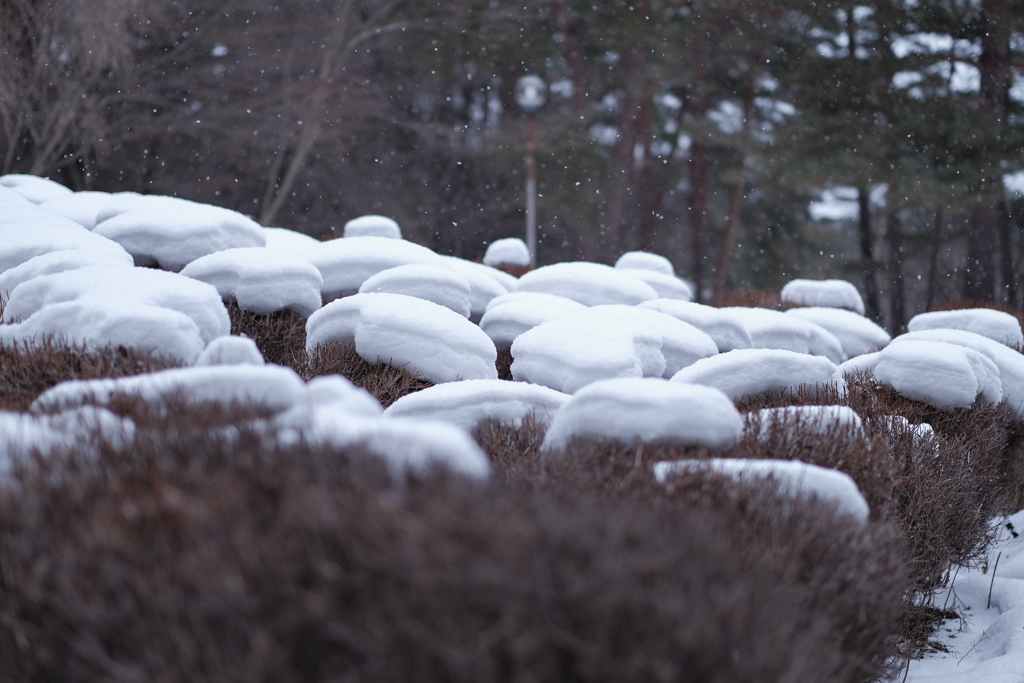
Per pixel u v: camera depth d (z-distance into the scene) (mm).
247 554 1986
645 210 30219
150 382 3283
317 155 28422
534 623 1888
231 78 26469
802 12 24344
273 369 3318
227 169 26906
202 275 6625
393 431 2592
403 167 29797
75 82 21094
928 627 4906
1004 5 21203
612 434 3797
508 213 29500
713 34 25328
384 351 5766
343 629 1867
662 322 7066
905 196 21062
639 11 26531
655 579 2031
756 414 4371
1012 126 20797
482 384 4898
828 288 14695
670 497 3098
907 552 4457
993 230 23422
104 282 5156
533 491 3062
